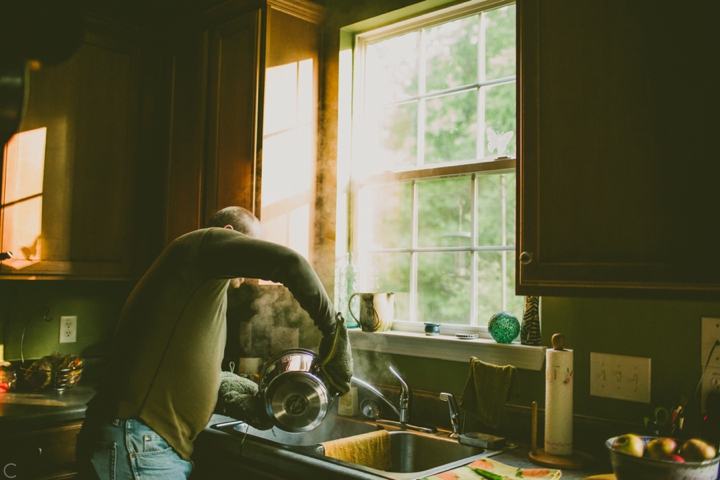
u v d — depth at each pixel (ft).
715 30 4.00
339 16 8.05
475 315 6.96
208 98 8.09
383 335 7.16
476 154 7.13
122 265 8.66
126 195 8.70
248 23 7.57
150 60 8.93
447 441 5.89
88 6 8.84
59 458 6.66
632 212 4.33
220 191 7.80
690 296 4.04
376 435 6.05
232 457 5.91
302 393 5.25
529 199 4.92
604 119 4.50
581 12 4.67
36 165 7.77
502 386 5.66
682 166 4.10
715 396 4.59
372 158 8.07
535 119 4.91
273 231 7.48
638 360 5.23
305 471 5.08
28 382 7.61
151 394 4.93
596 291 4.51
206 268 4.82
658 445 3.82
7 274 7.48
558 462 5.01
